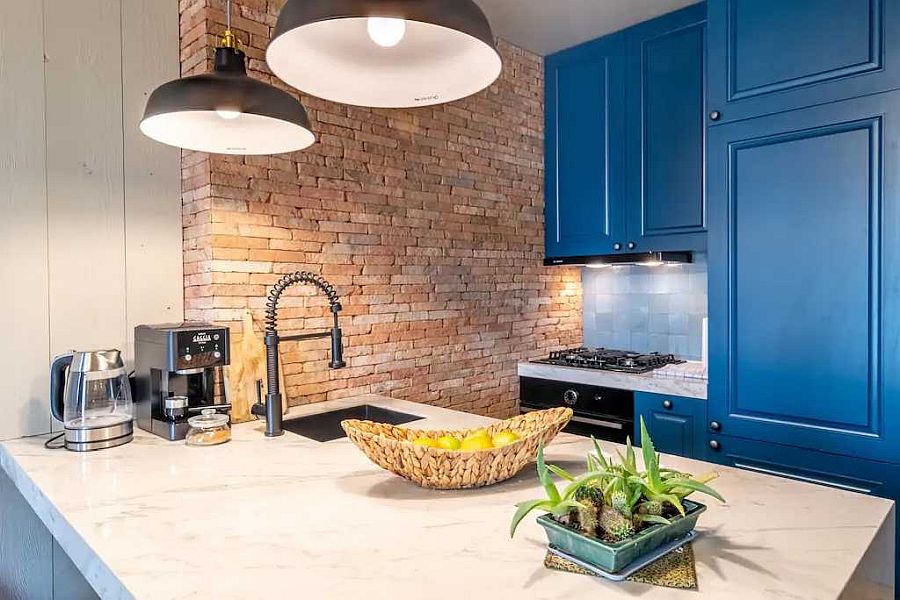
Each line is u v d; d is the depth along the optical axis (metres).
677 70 2.67
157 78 2.03
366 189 2.39
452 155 2.75
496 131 2.97
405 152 2.54
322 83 1.21
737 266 2.09
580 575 0.86
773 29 1.98
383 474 1.38
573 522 0.91
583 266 3.37
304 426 2.02
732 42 2.08
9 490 1.73
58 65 1.83
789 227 1.96
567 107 3.13
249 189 2.04
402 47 1.13
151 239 2.01
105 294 1.92
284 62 1.11
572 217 3.12
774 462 2.02
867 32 1.79
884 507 1.12
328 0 0.89
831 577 0.84
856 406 1.83
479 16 0.98
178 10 2.07
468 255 2.83
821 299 1.90
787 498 1.17
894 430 1.76
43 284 1.81
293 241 2.16
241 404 1.99
